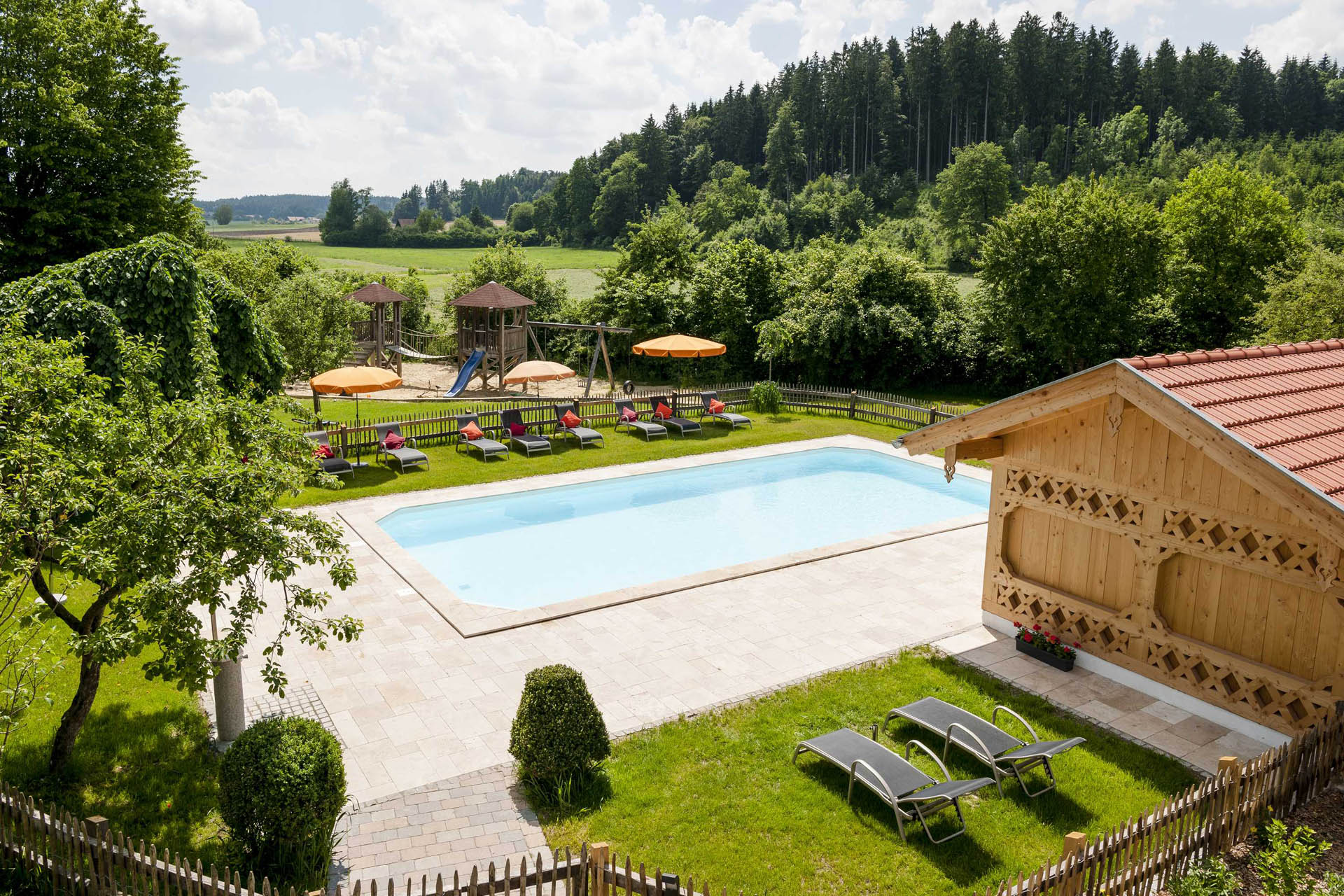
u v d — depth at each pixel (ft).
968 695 38.19
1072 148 363.15
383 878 25.84
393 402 111.14
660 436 91.76
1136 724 35.99
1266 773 27.32
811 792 30.58
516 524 67.87
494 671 40.24
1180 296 129.90
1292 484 29.53
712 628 45.39
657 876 22.36
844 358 123.34
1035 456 42.65
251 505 27.68
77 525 31.40
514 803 29.96
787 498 75.87
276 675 27.12
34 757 31.45
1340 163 317.01
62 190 96.78
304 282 106.93
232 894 21.25
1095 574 41.04
